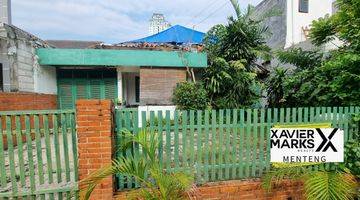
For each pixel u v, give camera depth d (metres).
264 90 8.70
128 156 3.20
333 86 4.94
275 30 13.01
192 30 13.15
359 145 3.81
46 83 10.13
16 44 7.96
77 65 9.80
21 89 8.20
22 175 3.06
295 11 12.00
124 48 10.54
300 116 3.76
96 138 3.08
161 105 9.93
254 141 3.68
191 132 3.46
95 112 3.07
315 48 8.41
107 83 11.48
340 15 5.88
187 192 2.99
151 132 3.19
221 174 3.61
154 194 2.94
